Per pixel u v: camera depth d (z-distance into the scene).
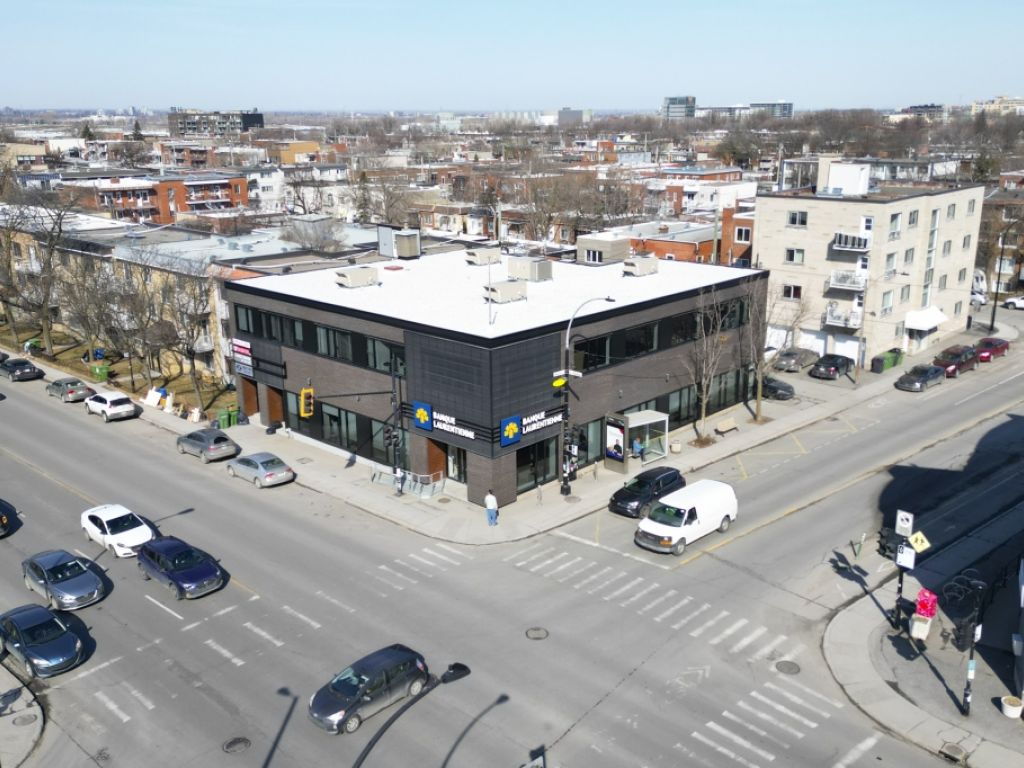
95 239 69.56
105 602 29.86
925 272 63.50
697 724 22.88
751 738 22.30
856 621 28.06
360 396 41.78
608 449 41.56
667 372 45.41
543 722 22.97
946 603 29.05
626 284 47.09
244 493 39.62
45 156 186.00
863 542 33.41
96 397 51.53
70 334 72.31
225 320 55.12
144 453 45.38
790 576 31.08
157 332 53.41
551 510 37.00
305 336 44.25
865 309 58.88
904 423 48.47
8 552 34.06
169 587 30.34
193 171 154.38
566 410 38.84
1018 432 46.69
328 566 32.22
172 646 26.98
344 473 41.75
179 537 34.81
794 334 62.75
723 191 121.69
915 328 61.81
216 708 23.84
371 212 129.38
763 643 26.78
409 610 28.91
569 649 26.42
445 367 36.84
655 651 26.31
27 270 71.25
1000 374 58.56
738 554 32.78
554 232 107.69
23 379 59.78
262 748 22.12
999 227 80.25
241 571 31.91
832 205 59.03
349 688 23.16
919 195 60.25
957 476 40.59
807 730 22.64
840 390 55.00
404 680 23.81
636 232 80.25
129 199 126.56
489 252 52.88
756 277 48.88
